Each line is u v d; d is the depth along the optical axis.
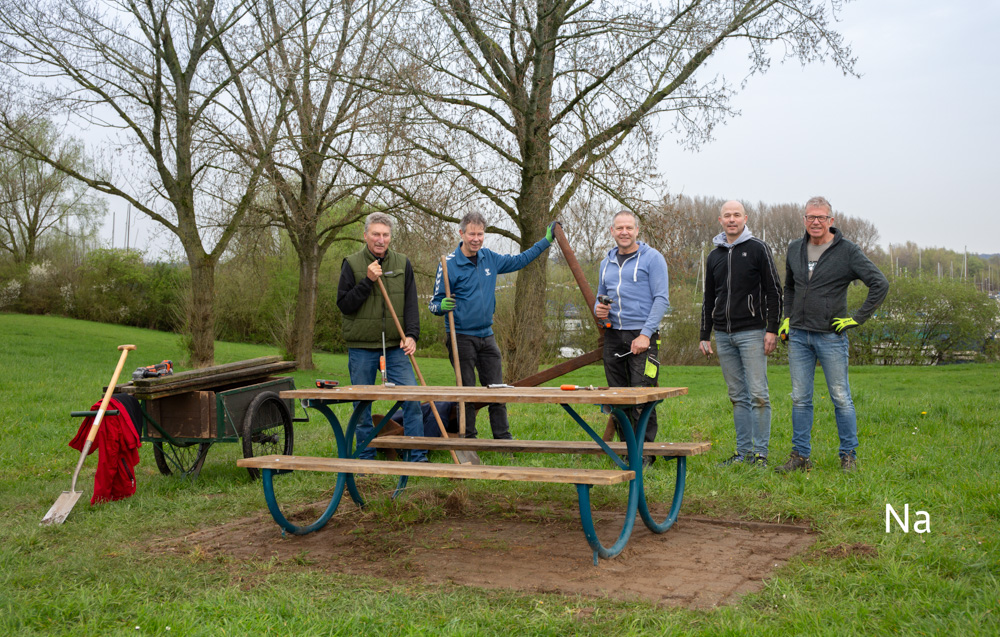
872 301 5.60
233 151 18.78
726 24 13.64
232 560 4.00
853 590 3.21
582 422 4.30
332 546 4.29
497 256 6.77
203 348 21.19
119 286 41.97
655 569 3.71
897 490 4.89
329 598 3.35
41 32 18.20
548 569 3.76
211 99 18.77
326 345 39.12
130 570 3.80
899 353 31.83
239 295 38.03
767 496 5.00
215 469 6.69
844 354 5.81
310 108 18.61
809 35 13.62
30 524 4.82
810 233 5.82
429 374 25.67
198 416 6.11
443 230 17.58
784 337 5.97
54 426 9.47
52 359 23.00
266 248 22.41
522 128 14.34
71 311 41.66
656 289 5.99
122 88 19.08
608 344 6.28
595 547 3.73
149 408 6.18
